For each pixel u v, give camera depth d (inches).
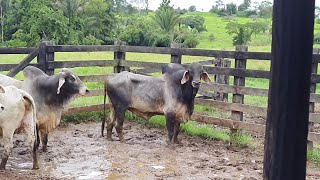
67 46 372.5
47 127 286.4
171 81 317.4
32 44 1167.0
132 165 269.3
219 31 2541.8
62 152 292.7
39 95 281.6
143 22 1633.9
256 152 312.0
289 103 60.0
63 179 234.7
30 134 245.1
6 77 291.3
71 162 271.0
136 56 987.3
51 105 283.9
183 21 2304.4
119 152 299.0
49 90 280.5
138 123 394.0
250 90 325.4
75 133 350.0
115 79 330.0
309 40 59.2
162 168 265.0
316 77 297.4
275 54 60.1
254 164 279.4
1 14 1368.1
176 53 365.1
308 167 276.4
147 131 368.2
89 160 277.0
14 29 1316.4
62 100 287.1
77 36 1250.6
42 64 358.0
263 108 319.6
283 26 59.1
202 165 273.3
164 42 1445.6
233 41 1859.0
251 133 372.5
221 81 460.8
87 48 383.9
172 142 325.1
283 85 60.0
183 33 1676.9
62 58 854.5
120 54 408.5
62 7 1405.0
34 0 1304.1
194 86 301.1
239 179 245.3
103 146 314.0
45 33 1192.8
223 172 260.5
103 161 275.7
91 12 1471.5
